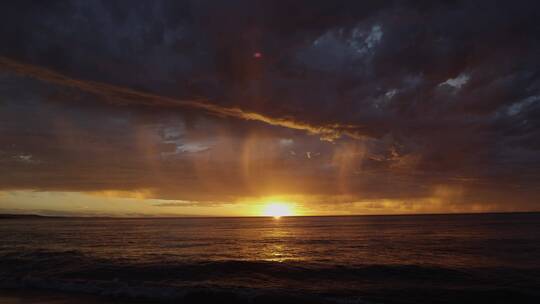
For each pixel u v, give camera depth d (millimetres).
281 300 17281
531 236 50656
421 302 17672
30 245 42000
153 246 42000
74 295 17938
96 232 69938
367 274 24062
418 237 51906
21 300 16891
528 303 17625
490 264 27344
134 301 16844
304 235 60375
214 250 38000
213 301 17047
